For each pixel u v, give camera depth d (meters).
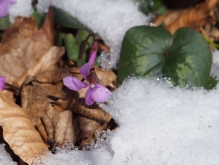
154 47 0.44
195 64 0.43
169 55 0.44
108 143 0.39
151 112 0.41
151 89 0.42
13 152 0.40
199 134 0.40
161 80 0.43
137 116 0.41
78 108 0.41
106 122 0.41
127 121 0.40
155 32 0.44
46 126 0.41
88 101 0.39
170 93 0.42
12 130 0.39
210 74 0.44
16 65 0.44
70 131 0.41
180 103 0.41
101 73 0.43
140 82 0.43
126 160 0.39
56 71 0.43
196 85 0.43
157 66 0.43
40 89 0.42
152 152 0.39
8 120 0.39
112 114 0.41
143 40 0.44
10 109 0.39
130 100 0.42
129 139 0.39
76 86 0.39
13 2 0.41
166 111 0.41
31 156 0.39
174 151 0.39
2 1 0.41
